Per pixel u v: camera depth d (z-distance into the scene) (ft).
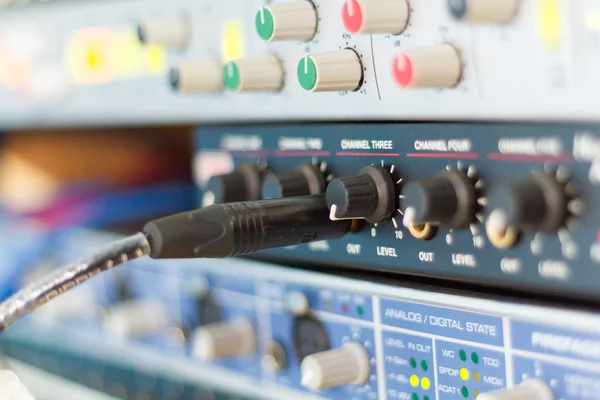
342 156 1.82
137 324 2.43
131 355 2.60
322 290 1.93
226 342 2.10
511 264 1.51
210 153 2.19
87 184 3.21
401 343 1.77
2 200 3.29
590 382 1.44
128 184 3.17
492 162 1.52
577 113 1.36
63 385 2.64
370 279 1.82
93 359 2.76
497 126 1.50
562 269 1.43
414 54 1.50
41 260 2.94
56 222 3.03
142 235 1.57
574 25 1.34
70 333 2.85
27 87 2.77
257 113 1.98
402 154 1.68
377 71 1.67
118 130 3.22
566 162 1.40
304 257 1.94
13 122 2.87
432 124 1.61
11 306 1.62
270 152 2.01
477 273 1.56
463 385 1.65
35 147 3.36
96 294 2.73
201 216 1.57
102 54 2.46
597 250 1.38
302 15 1.76
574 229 1.40
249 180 2.00
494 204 1.42
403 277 1.76
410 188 1.54
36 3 2.68
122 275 2.62
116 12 2.38
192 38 2.13
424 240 1.66
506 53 1.44
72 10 2.54
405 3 1.59
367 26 1.57
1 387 2.53
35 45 2.71
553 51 1.37
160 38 2.10
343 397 1.90
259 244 1.64
